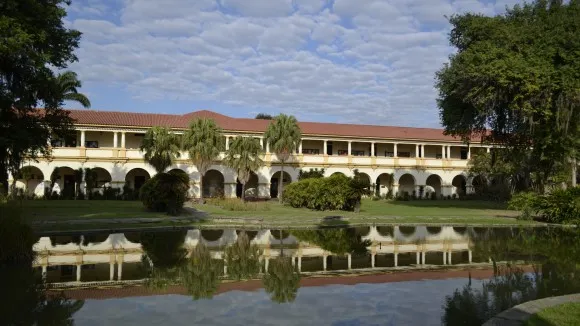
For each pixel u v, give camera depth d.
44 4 19.38
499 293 8.09
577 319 5.77
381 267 10.78
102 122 40.84
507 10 30.06
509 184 42.75
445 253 13.09
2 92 18.53
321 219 23.27
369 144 51.75
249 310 6.91
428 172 50.06
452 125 32.66
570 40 25.38
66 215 22.52
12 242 11.31
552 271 10.29
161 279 9.29
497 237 17.19
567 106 25.47
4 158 22.39
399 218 24.19
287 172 45.91
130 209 27.30
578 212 21.64
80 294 7.96
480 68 26.17
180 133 43.06
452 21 31.09
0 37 15.95
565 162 32.66
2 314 6.66
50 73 20.41
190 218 22.73
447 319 6.46
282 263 11.28
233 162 39.59
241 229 19.84
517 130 30.16
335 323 6.27
